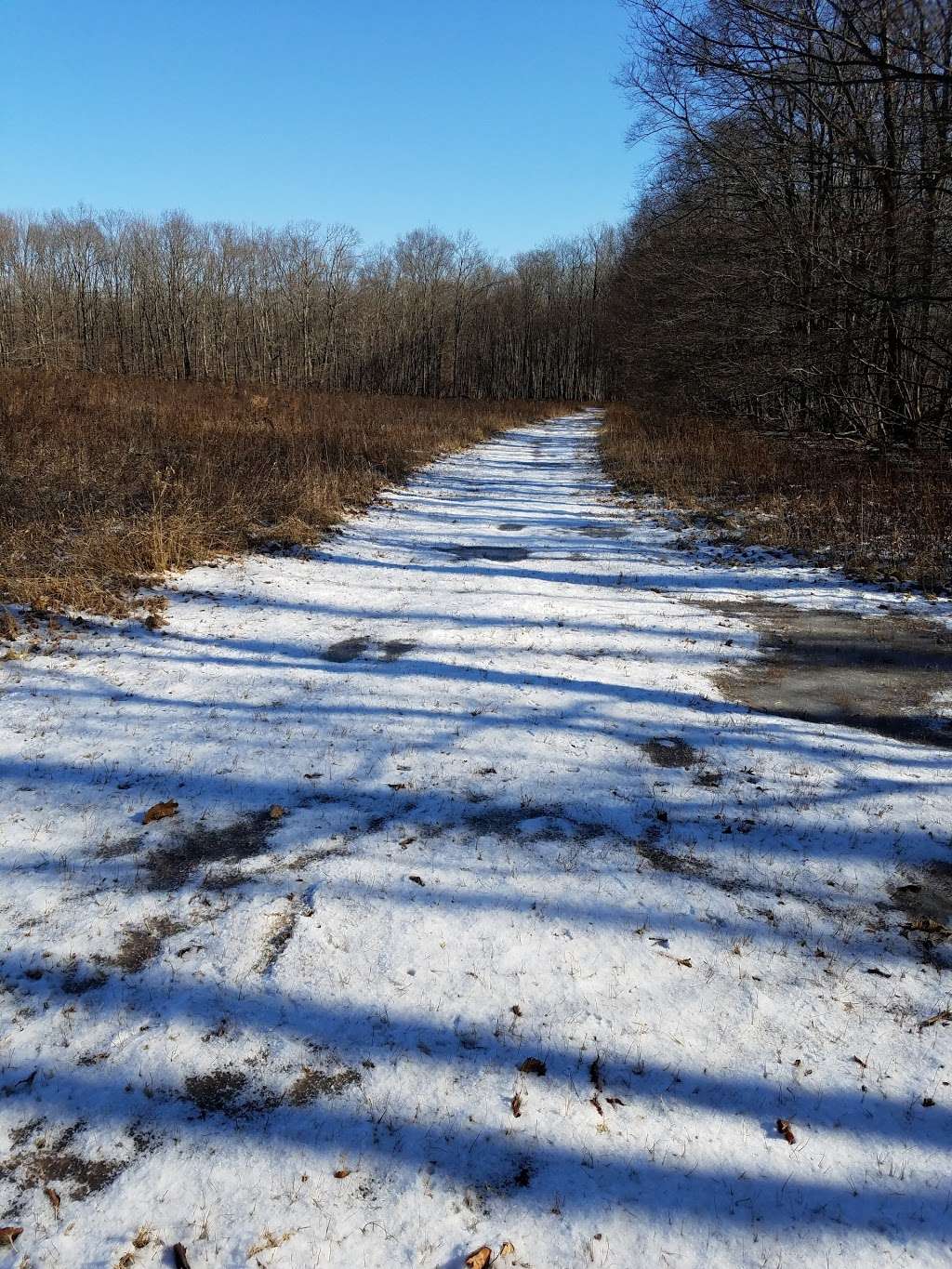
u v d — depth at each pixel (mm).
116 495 9812
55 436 12680
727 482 14625
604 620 7328
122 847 3682
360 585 8281
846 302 15219
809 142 17172
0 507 8883
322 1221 2105
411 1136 2350
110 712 5043
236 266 58312
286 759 4535
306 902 3336
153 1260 2002
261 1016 2756
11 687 5336
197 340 57969
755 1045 2697
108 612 6758
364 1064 2584
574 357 71562
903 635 7078
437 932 3176
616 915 3320
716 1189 2225
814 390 19094
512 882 3504
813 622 7426
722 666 6289
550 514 12930
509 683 5723
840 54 14695
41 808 3957
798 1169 2289
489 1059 2615
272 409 21344
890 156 14859
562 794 4242
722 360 21312
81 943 3076
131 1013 2754
